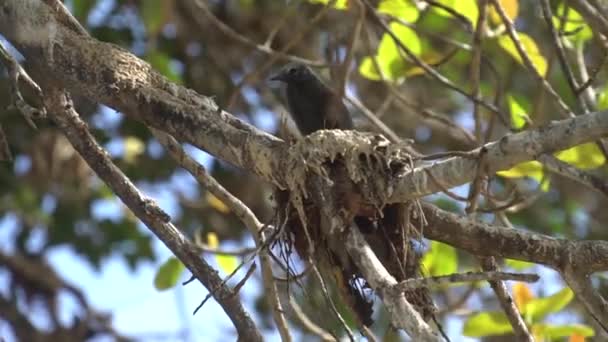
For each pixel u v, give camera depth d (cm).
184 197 1717
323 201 783
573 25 1232
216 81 1723
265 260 912
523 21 1639
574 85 1041
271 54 1263
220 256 1159
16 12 859
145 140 1719
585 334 1053
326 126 1139
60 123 899
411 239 855
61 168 1695
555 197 1714
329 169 795
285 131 824
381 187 783
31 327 1691
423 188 767
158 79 866
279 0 1686
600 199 1723
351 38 1141
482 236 863
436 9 1245
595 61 1362
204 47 1730
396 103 1600
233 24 1716
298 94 1162
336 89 1191
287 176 797
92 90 848
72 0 1552
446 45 1585
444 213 873
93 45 858
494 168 729
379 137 798
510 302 916
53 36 854
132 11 1708
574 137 694
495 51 1584
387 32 1144
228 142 821
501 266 1199
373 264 735
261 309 1706
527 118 1077
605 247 829
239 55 1723
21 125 1656
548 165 768
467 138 1211
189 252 880
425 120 1520
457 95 1677
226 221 1722
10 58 934
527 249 849
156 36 1611
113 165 896
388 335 1204
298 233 855
